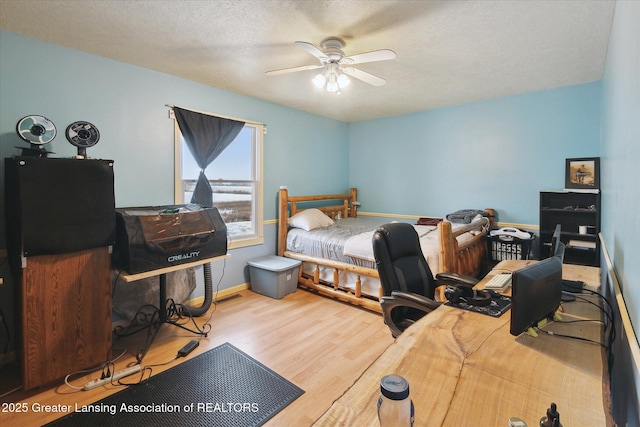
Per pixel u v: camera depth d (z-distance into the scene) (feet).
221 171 12.28
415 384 3.09
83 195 7.02
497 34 7.60
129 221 7.86
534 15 6.73
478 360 3.51
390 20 6.98
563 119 11.89
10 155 7.64
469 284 6.44
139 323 9.72
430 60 9.20
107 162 7.38
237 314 10.58
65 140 8.48
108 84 9.16
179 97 10.73
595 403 2.80
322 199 15.98
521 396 2.91
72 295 6.99
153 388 6.79
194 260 8.82
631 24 4.15
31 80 7.90
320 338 8.96
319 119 16.33
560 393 2.95
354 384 3.09
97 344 7.37
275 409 6.16
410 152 16.02
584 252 11.02
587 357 3.57
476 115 13.88
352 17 6.88
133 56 9.02
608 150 7.87
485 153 13.73
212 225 9.33
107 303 7.50
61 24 7.25
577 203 11.41
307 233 13.05
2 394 6.59
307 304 11.45
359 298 10.93
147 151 10.04
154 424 5.76
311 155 15.92
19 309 6.69
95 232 7.20
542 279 4.10
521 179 12.91
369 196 17.72
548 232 11.77
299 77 10.68
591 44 8.11
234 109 12.35
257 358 7.93
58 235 6.70
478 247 12.07
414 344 3.88
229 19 7.00
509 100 13.00
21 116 7.78
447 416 2.66
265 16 6.86
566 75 10.52
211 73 10.34
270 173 13.89
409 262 6.97
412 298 5.70
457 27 7.27
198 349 8.36
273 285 11.98
